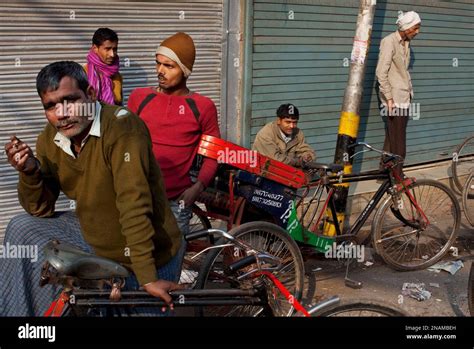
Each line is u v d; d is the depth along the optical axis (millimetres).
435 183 5215
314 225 4688
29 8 4836
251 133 6270
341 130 5289
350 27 6883
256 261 3025
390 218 5625
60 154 2549
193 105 3770
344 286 4840
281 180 4160
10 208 5062
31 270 2684
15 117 4953
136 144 2408
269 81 6309
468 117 8734
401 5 7492
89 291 2379
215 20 5828
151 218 2514
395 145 7195
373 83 7383
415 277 5133
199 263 4027
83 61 5180
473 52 8578
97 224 2568
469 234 6141
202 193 4098
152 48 5531
